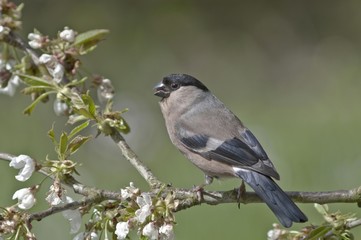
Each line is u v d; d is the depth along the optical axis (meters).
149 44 21.20
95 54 19.44
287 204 6.48
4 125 14.75
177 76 8.20
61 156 5.98
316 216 10.46
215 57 21.94
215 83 20.83
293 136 14.27
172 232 5.57
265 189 6.80
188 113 7.92
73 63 7.46
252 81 20.73
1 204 10.87
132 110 14.97
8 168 11.34
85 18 20.88
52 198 5.74
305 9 23.38
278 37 22.75
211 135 7.59
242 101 18.89
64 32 7.41
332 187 12.29
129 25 21.42
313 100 17.52
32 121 14.79
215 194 6.52
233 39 22.72
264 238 11.08
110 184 12.79
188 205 6.37
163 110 8.23
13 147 14.17
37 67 7.62
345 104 16.39
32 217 5.62
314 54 21.78
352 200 6.38
